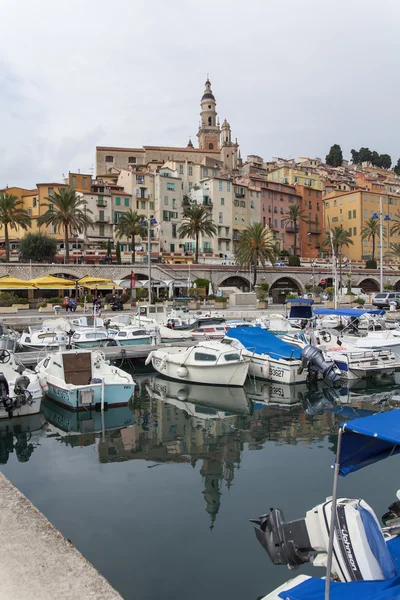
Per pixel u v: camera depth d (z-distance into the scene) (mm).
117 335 30812
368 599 4883
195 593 6699
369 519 5660
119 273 68938
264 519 7125
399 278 94938
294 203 115562
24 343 28406
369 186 137500
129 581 6996
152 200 98125
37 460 12641
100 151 117750
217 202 99250
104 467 11977
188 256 89875
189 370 22812
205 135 153250
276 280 83062
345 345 26406
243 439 14484
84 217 70438
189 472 11547
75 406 17453
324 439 14438
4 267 61062
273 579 7023
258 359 23547
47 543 5812
